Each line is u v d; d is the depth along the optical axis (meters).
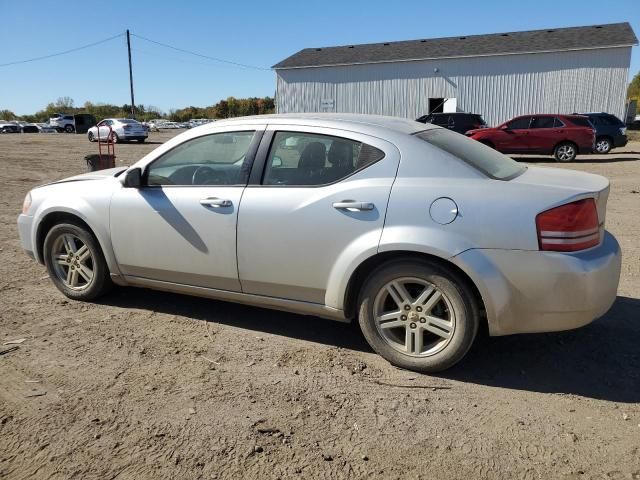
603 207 3.32
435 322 3.36
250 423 2.90
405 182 3.36
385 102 30.80
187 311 4.49
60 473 2.51
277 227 3.63
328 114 4.05
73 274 4.65
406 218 3.29
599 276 3.10
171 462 2.58
